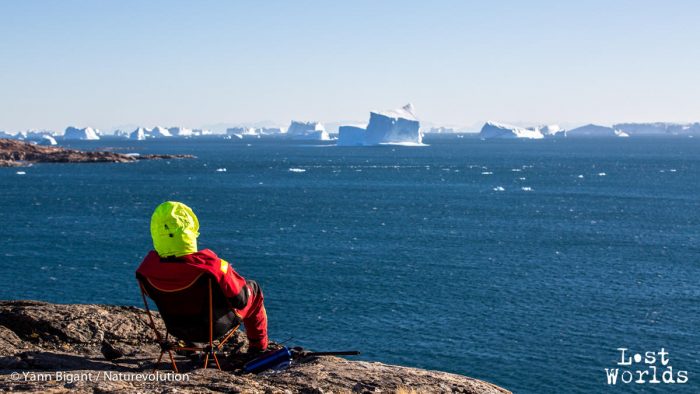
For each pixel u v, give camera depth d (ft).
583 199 442.50
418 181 579.07
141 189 485.15
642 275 205.87
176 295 16.30
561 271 210.59
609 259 232.53
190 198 428.15
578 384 115.55
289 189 498.69
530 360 127.44
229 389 15.80
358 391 17.28
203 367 18.76
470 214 359.25
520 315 158.30
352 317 153.99
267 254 233.35
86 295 172.35
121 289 179.22
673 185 550.77
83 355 20.35
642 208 394.73
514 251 246.27
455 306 165.58
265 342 18.88
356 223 318.86
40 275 194.90
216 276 16.29
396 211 369.71
